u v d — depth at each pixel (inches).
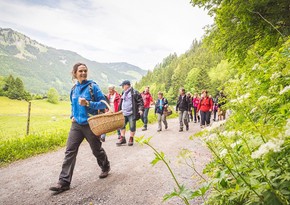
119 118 165.6
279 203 58.6
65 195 153.9
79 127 169.0
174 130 462.9
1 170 221.3
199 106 486.3
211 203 82.4
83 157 252.8
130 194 149.6
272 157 62.9
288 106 85.7
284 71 99.6
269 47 221.3
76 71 172.9
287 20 221.5
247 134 80.3
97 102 168.6
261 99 100.5
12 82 5231.3
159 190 152.0
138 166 209.3
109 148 298.2
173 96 4057.6
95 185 168.6
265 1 206.4
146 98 478.9
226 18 240.8
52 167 222.4
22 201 148.9
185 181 162.4
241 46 259.0
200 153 238.4
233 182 82.1
